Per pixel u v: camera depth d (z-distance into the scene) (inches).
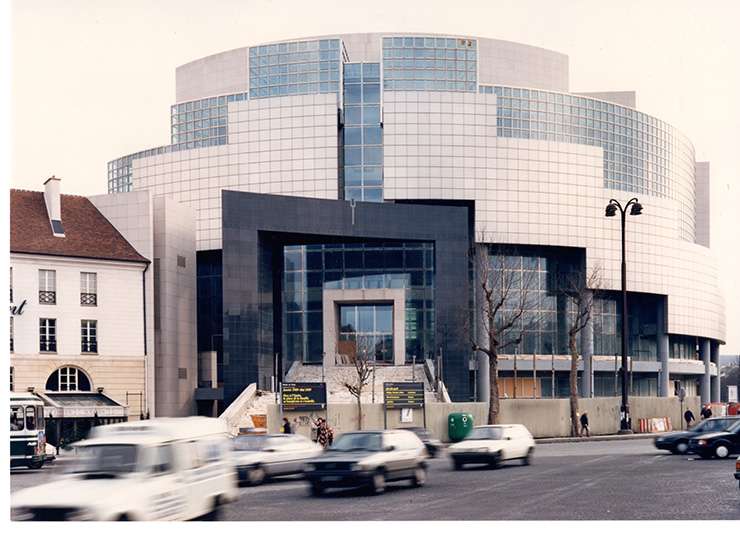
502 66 3430.1
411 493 884.0
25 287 2144.4
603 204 3275.1
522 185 3129.9
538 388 3154.5
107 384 2255.2
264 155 3102.9
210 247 3154.5
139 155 3535.9
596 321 3321.9
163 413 2460.6
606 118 3422.7
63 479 573.3
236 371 2503.7
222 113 3267.7
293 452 1067.3
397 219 2723.9
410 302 2908.5
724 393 6067.9
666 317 3501.5
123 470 573.6
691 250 3631.9
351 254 2935.5
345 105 3120.1
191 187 3213.6
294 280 2950.3
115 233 2399.1
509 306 3061.0
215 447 672.4
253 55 3198.8
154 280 2488.9
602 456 1429.6
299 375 2755.9
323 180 3046.3
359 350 2561.5
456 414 1980.8
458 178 3073.3
